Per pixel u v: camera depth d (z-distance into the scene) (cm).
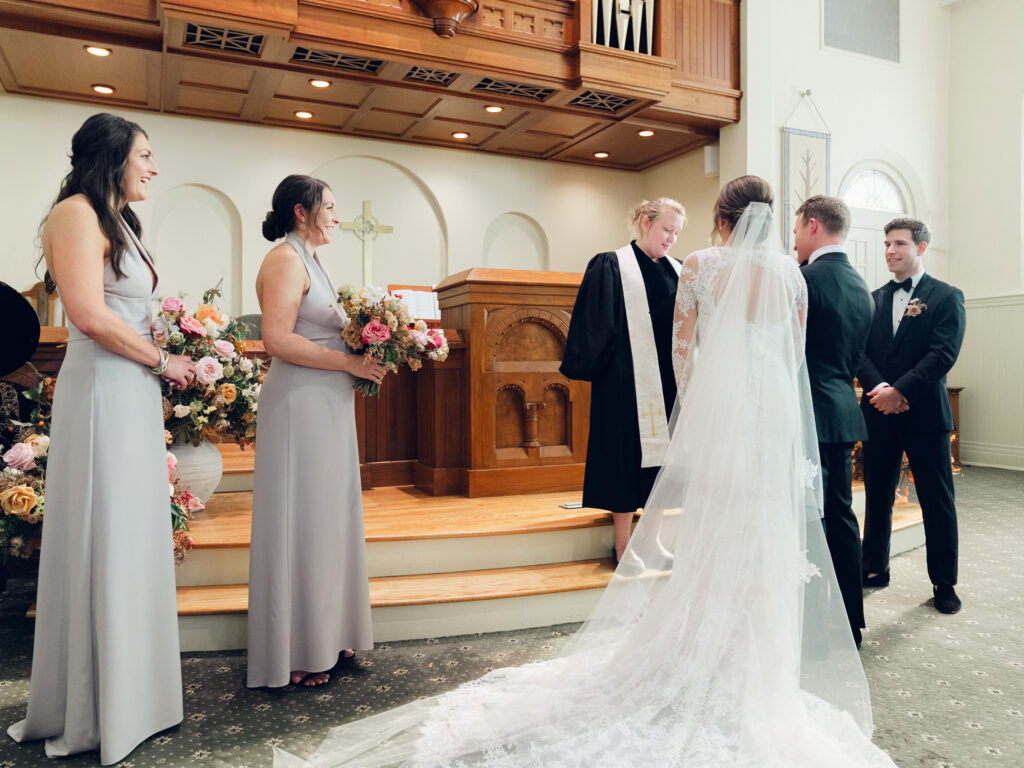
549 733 202
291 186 256
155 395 221
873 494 371
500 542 338
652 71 679
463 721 213
